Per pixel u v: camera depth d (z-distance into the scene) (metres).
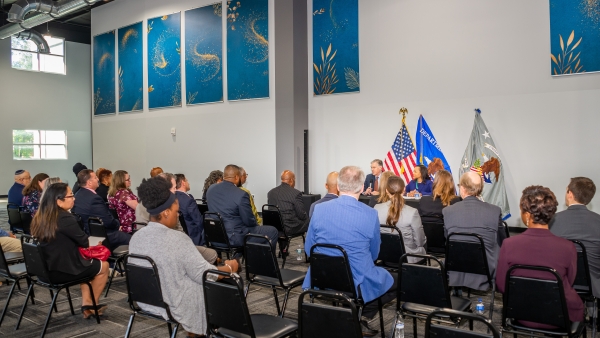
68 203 3.71
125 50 12.94
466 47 8.26
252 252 3.63
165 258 2.79
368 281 3.11
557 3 7.41
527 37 7.72
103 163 13.91
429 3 8.59
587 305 3.34
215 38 10.79
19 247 5.13
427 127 8.65
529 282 2.52
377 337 3.59
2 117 15.27
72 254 3.76
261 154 10.18
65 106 16.69
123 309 4.38
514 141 7.87
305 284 3.37
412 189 7.96
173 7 11.65
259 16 10.03
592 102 7.22
